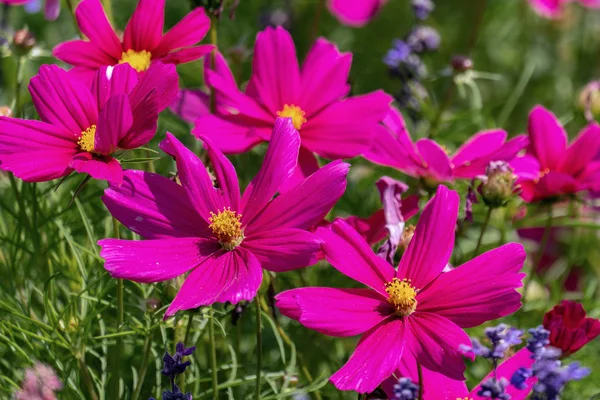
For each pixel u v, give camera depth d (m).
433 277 0.67
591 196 0.82
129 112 0.66
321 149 0.74
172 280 0.70
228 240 0.67
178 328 0.73
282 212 0.67
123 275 0.65
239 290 0.64
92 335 0.77
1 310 0.74
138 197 0.67
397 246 0.72
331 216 0.89
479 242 0.75
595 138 0.78
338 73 0.76
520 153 0.82
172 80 0.67
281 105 0.76
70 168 0.67
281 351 0.74
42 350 0.75
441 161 0.74
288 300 0.66
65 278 0.80
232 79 0.77
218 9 0.77
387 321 0.66
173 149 0.68
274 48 0.76
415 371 0.67
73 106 0.69
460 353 0.65
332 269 0.85
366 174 0.91
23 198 0.78
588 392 0.82
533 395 0.62
